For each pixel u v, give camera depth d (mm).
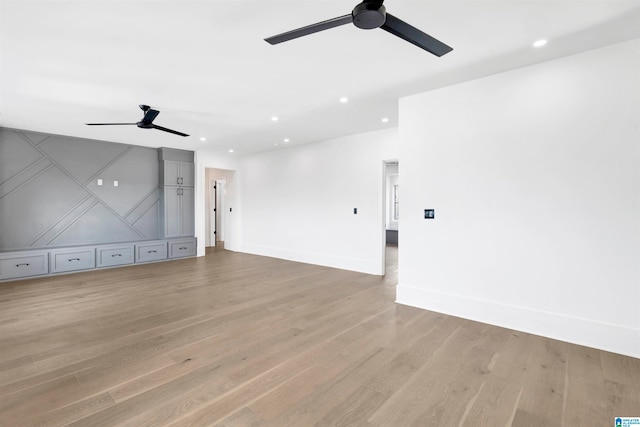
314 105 4086
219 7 2070
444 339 2875
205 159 7488
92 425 1741
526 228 3031
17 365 2395
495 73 3150
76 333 2990
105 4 2016
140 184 6766
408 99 3764
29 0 1963
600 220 2686
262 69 3021
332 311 3615
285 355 2574
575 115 2775
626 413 1867
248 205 7922
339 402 1970
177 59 2807
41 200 5547
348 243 5898
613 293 2635
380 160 5430
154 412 1855
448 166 3488
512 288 3115
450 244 3494
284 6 2066
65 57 2740
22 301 3959
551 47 2639
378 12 1620
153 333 2994
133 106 4039
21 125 4984
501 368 2375
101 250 5883
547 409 1905
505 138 3125
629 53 2547
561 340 2838
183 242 7055
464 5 2062
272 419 1807
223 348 2693
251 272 5660
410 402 1974
